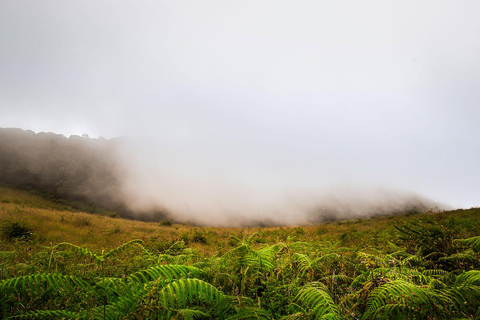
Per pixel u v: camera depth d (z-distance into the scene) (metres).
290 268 3.21
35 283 1.45
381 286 1.87
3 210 16.33
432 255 3.89
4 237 8.23
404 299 1.65
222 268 3.12
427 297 1.61
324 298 1.81
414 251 4.30
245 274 2.83
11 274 3.19
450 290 1.87
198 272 2.37
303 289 2.22
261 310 1.90
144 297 1.92
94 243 9.37
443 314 1.54
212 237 13.73
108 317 1.76
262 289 3.00
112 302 1.79
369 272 2.88
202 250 8.29
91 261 3.86
